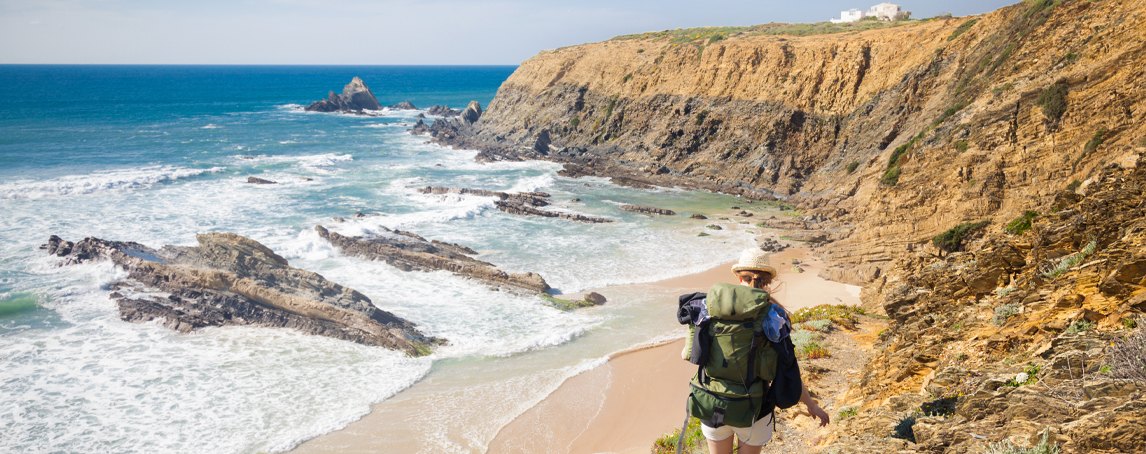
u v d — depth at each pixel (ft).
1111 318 22.43
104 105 458.09
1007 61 126.31
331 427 61.93
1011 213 92.89
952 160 107.45
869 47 202.18
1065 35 114.01
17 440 57.26
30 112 384.88
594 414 65.26
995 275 42.11
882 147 174.19
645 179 209.97
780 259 125.18
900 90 183.11
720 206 176.45
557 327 89.40
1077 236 36.86
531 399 68.33
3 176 176.45
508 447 59.31
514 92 320.50
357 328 83.61
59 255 106.11
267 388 69.05
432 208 160.35
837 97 202.08
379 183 189.98
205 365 73.56
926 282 54.44
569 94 284.82
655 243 136.77
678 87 244.01
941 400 22.11
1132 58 89.45
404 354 78.79
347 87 485.56
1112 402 14.44
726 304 10.39
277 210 150.61
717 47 237.86
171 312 85.30
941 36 181.57
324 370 73.92
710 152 217.97
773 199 183.62
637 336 86.43
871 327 70.18
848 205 154.81
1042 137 95.66
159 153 232.53
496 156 247.29
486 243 132.26
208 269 94.79
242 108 472.03
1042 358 21.44
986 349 29.19
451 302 98.02
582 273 115.14
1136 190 35.91
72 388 66.80
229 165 212.64
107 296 91.86
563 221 153.38
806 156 199.21
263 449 57.77
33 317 84.17
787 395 10.43
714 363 10.55
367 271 110.42
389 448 58.80
